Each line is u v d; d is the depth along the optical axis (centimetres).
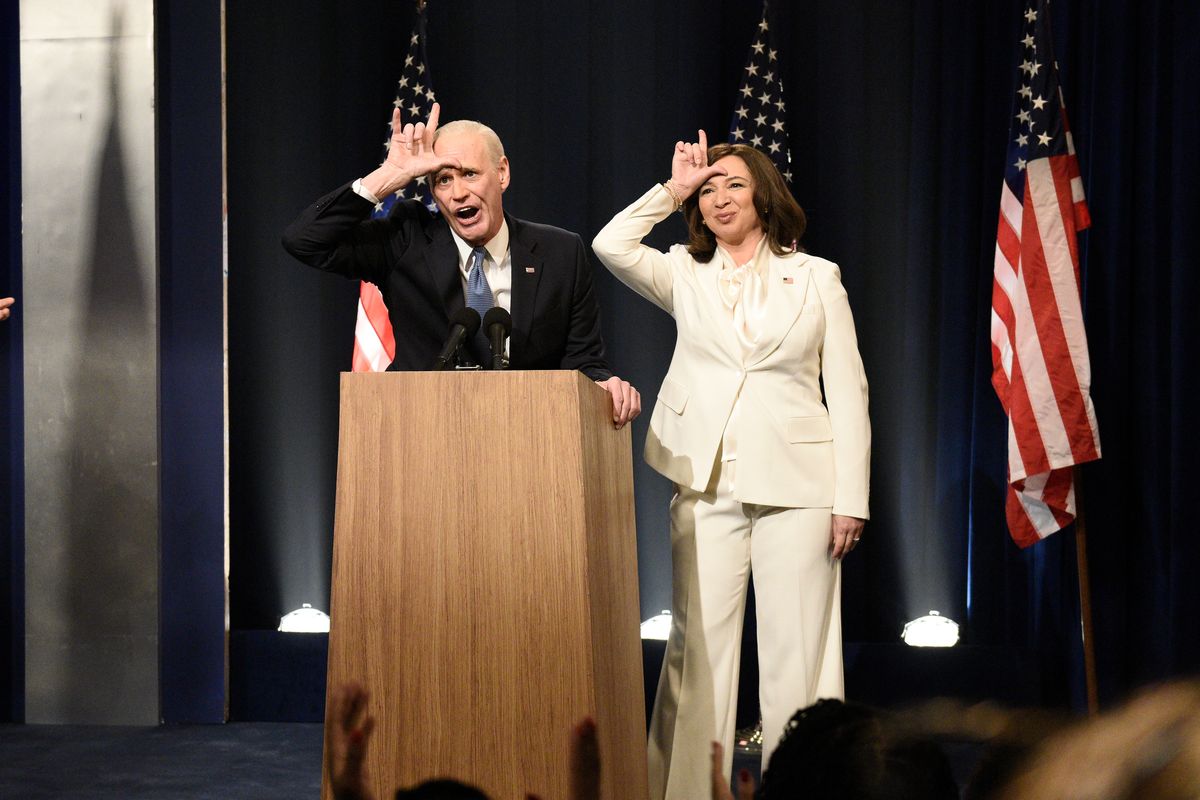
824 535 671
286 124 1131
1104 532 923
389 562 456
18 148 1039
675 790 673
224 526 1023
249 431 1126
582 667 442
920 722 249
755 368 676
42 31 1023
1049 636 995
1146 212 883
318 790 798
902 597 1079
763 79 1059
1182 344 828
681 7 1116
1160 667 853
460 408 457
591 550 456
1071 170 920
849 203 1093
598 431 495
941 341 1073
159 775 838
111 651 1012
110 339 1016
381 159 1134
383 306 1047
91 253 1019
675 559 696
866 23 1096
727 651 680
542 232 643
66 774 838
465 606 450
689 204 717
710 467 673
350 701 300
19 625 1025
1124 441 916
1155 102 871
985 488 1048
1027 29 956
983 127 1065
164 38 1030
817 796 243
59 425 1018
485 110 1134
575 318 652
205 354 1025
